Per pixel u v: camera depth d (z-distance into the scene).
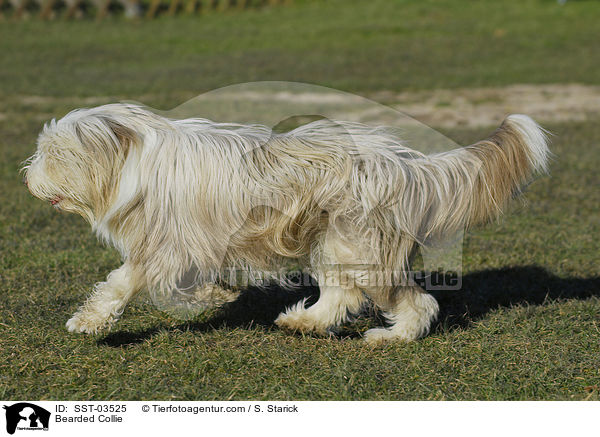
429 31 29.00
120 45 26.53
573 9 32.62
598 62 22.64
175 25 30.94
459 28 29.44
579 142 13.31
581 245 7.96
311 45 26.58
